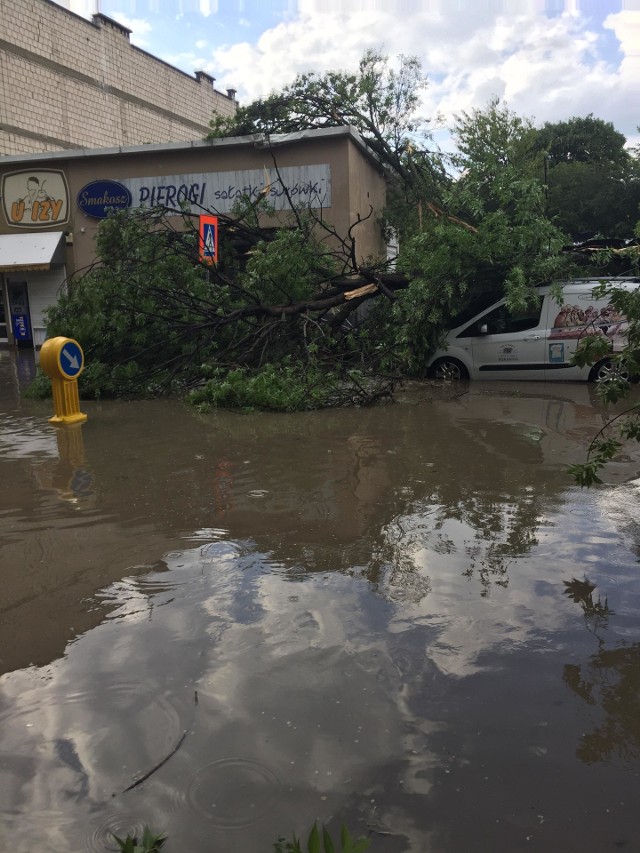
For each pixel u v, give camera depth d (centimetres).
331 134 1612
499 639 292
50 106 2491
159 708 247
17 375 1437
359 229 1727
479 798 202
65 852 186
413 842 186
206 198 1761
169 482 554
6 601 343
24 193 1920
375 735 230
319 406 905
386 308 1194
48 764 220
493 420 790
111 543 420
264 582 355
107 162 1831
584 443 658
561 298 1042
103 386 1050
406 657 278
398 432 734
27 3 2364
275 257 1124
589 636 293
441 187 1609
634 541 401
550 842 186
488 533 420
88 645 295
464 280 1091
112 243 1245
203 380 1084
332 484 536
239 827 192
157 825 194
